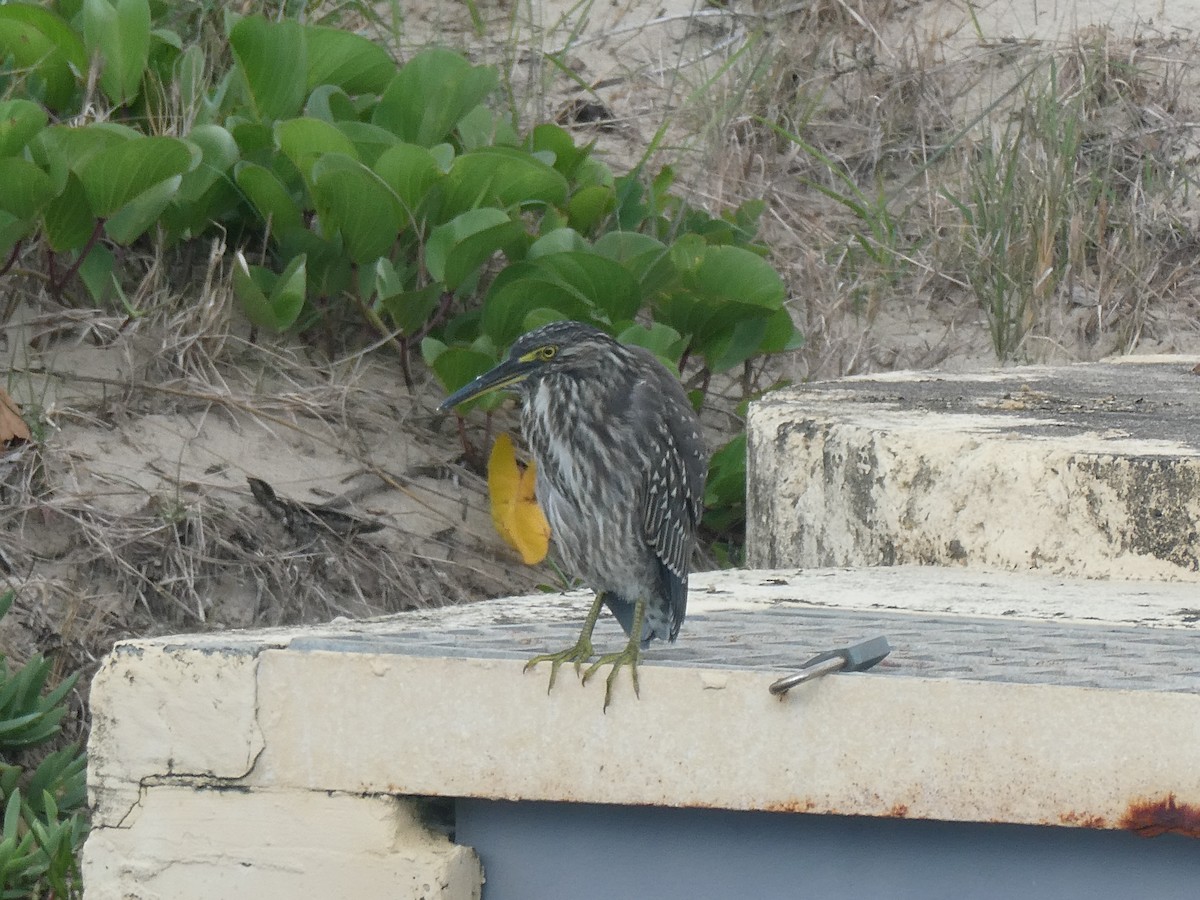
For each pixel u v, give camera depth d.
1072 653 5.81
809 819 5.38
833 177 17.03
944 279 16.08
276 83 12.55
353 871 5.35
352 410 11.91
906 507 9.04
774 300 12.27
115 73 12.29
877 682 5.07
